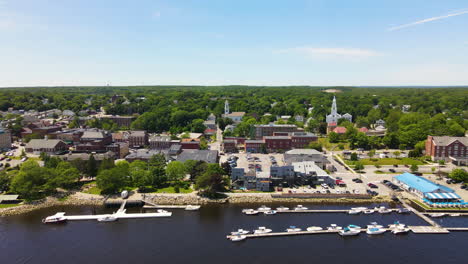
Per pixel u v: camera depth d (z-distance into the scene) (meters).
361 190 152.00
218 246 104.06
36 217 127.12
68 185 154.62
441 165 187.75
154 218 125.75
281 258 97.38
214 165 158.88
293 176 159.88
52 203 139.62
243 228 116.69
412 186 148.50
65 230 115.75
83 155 186.75
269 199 142.50
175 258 97.12
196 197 143.62
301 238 109.62
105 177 145.88
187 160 170.88
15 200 140.00
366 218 124.50
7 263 95.06
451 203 134.12
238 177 158.25
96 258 97.31
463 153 195.25
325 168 186.62
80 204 139.25
